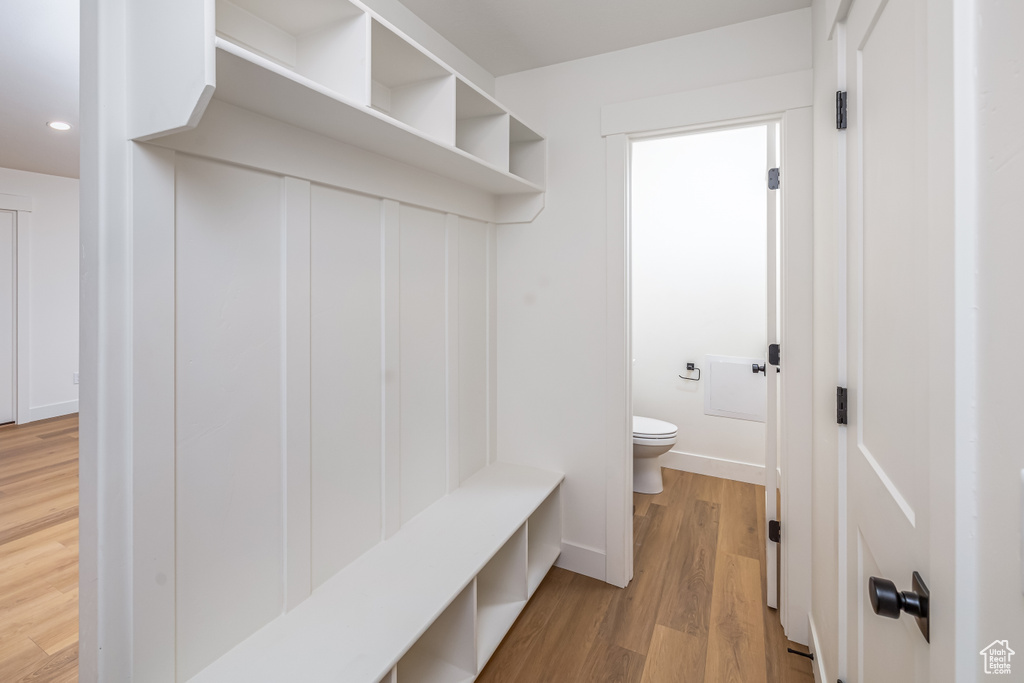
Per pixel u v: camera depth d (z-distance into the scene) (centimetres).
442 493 201
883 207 95
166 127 89
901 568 82
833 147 133
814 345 171
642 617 194
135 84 94
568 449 225
